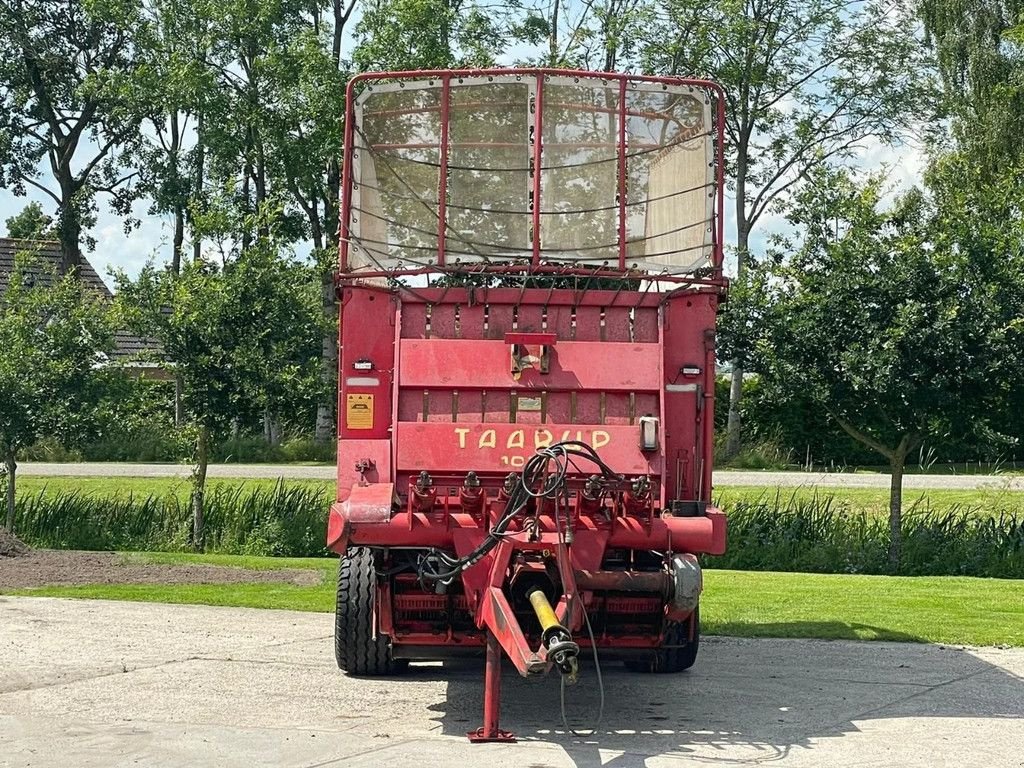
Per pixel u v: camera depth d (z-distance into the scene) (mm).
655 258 9586
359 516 8273
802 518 20438
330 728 7949
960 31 43375
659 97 9680
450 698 9031
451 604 8844
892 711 8633
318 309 20688
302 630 11820
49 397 20422
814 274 18719
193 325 19859
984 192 19609
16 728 7809
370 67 40344
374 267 9500
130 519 21219
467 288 9016
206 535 20625
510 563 8172
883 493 24969
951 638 11648
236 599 13633
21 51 56219
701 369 9156
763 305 18688
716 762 7199
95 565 16562
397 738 7711
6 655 10289
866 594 14672
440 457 8625
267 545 20312
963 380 18203
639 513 8344
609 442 8672
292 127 43688
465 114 9641
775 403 19484
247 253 20062
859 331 18391
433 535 8289
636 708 8750
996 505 22484
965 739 7812
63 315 20828
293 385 19984
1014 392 18672
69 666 9859
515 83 9586
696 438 9086
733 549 19828
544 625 7363
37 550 18234
